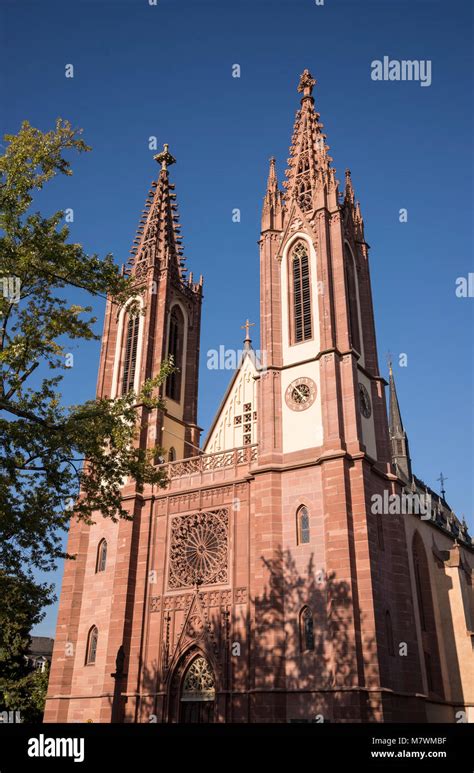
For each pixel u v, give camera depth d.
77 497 35.59
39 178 34.53
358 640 40.38
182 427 63.34
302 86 64.06
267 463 47.75
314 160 58.09
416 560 57.88
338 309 50.84
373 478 47.38
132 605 50.53
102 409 36.12
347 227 58.72
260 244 56.66
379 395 52.81
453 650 55.72
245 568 46.69
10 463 32.22
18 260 32.78
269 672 41.53
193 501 51.50
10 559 33.62
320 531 44.28
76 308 35.78
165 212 69.06
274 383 50.62
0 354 32.00
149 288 63.62
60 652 51.31
